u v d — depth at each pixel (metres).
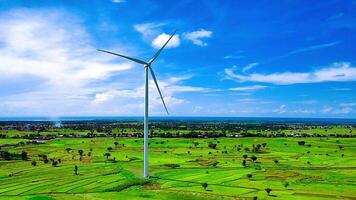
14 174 141.50
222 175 137.62
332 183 124.25
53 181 126.19
